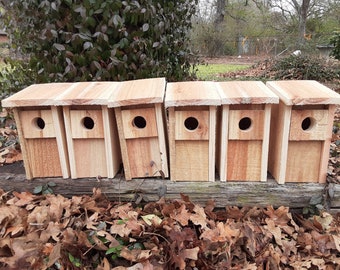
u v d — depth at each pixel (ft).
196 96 5.59
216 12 66.85
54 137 6.06
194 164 6.08
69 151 6.12
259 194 6.11
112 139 6.10
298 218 6.20
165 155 6.11
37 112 5.89
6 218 5.59
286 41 57.77
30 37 8.05
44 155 6.26
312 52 37.99
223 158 5.99
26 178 6.42
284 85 6.29
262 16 67.36
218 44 58.85
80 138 6.01
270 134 6.40
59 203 6.07
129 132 5.87
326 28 60.23
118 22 7.20
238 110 5.62
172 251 5.08
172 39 9.69
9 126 9.95
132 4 7.38
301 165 6.02
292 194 6.06
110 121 5.96
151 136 5.92
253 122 5.68
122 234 5.41
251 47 63.00
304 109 5.57
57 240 5.25
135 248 5.30
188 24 11.13
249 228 5.66
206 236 5.42
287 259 5.53
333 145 8.83
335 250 5.68
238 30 64.44
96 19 7.40
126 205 6.21
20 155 7.48
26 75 10.11
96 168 6.28
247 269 5.16
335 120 11.68
